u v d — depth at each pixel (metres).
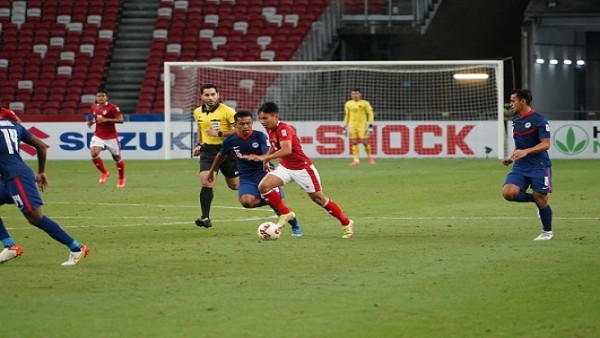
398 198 53.00
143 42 103.00
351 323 22.30
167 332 21.58
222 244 35.19
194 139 89.31
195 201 52.69
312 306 24.08
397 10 102.19
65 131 88.56
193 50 99.94
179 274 28.69
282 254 32.53
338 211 36.56
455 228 39.56
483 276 28.03
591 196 52.38
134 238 37.16
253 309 23.78
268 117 35.97
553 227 39.50
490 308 23.78
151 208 49.12
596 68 109.69
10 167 29.73
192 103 95.12
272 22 102.69
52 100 97.50
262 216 44.94
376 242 35.44
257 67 95.75
